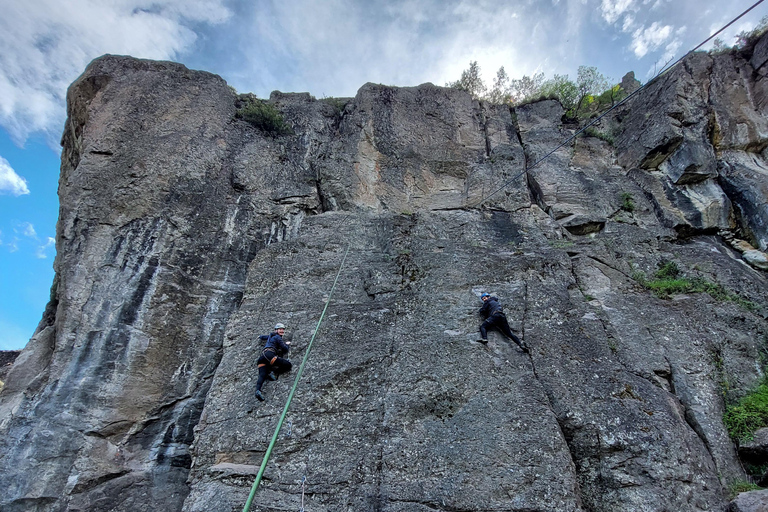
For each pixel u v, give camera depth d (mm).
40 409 7523
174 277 9508
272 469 6094
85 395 7773
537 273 9148
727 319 8734
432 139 14789
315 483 5898
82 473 7176
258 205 11781
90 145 10867
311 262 9656
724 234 11750
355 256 9906
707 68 14734
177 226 10211
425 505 5578
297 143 14109
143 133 11461
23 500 6785
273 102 15633
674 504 5781
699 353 8023
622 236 11328
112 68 12664
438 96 16078
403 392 6805
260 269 9539
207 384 8688
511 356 7320
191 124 12336
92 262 9102
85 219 9648
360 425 6473
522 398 6648
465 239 10945
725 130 13531
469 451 6051
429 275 9094
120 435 7750
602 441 6301
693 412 7188
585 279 9633
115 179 10359
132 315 8719
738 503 5797
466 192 13367
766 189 11773
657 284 9758
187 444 8055
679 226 11727
